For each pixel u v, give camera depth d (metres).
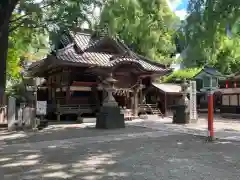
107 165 6.12
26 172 5.57
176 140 9.85
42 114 14.55
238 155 7.16
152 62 23.14
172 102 26.11
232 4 7.79
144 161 6.49
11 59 16.52
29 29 10.49
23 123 13.33
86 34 21.73
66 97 19.69
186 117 16.64
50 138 10.53
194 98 17.05
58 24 8.91
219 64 23.52
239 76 24.33
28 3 8.48
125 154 7.34
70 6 8.50
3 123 13.99
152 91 26.59
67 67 19.33
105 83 14.50
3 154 7.39
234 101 24.88
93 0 8.68
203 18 8.65
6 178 5.16
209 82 10.10
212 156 7.04
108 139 10.19
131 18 11.67
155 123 17.17
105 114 14.05
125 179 5.07
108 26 11.91
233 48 16.39
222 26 8.71
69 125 16.19
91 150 7.95
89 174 5.41
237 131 12.71
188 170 5.68
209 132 10.04
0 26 4.56
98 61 19.11
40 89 24.08
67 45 20.02
